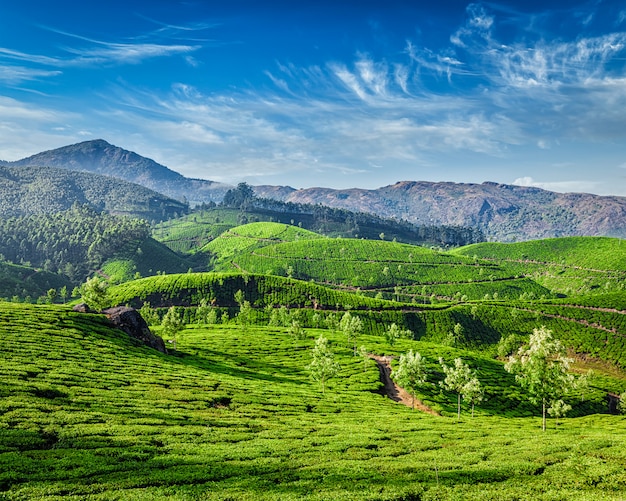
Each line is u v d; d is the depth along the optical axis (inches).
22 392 2198.6
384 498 1235.2
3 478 1270.9
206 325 7450.8
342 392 4015.8
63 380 2532.0
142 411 2253.9
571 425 3383.4
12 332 3341.5
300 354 5511.8
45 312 4074.8
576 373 7751.0
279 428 2281.0
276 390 3464.6
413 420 2989.7
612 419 4030.5
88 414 2042.3
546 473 1465.3
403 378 3846.0
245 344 5792.3
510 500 1223.5
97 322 4170.8
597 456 1654.8
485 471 1487.5
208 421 2262.6
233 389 3176.7
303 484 1357.0
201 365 4126.5
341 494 1255.5
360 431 2317.9
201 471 1461.6
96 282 5374.0
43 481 1295.5
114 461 1510.8
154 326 6835.6
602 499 1178.6
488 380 5428.2
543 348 2564.0
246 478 1413.6
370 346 6545.3
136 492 1238.9
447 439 2174.0
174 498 1193.4
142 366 3304.6
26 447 1578.5
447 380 3732.8
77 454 1536.7
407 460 1669.5
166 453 1665.8
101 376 2785.4
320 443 1963.6
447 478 1424.7
